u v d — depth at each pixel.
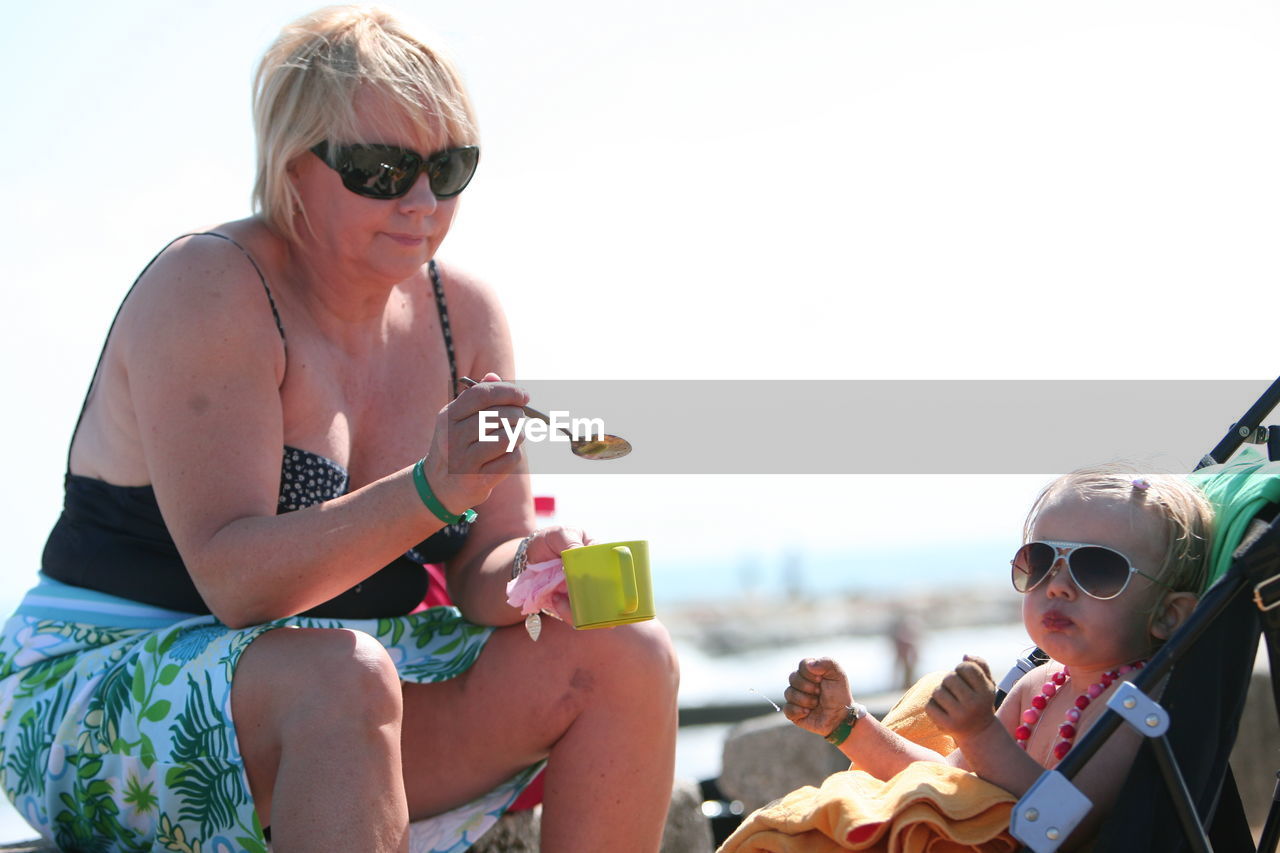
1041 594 2.36
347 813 1.96
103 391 2.43
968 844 1.97
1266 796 4.78
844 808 2.05
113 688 2.25
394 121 2.39
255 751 2.07
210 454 2.27
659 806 2.40
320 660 2.04
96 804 2.25
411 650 2.58
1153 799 1.91
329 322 2.58
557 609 2.31
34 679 2.39
